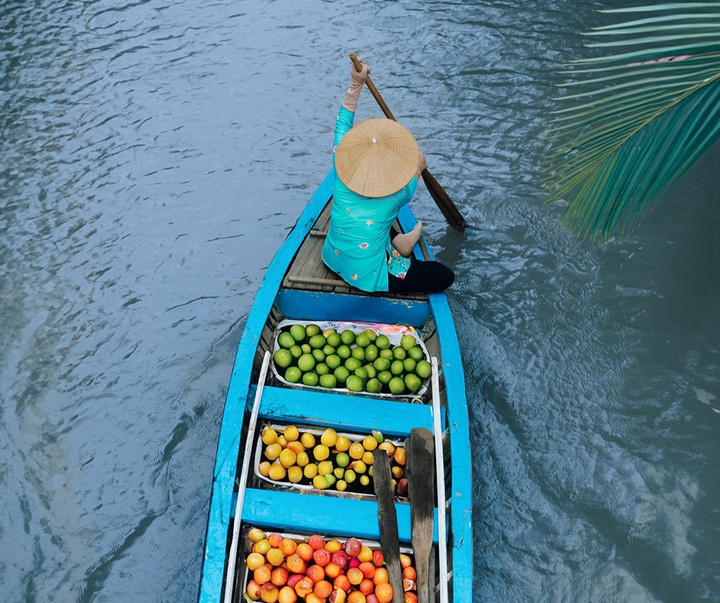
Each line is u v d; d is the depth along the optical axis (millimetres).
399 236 4156
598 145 3135
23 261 5387
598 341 4828
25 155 6297
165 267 5363
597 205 3316
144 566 3766
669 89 2873
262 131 6516
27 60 7398
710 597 3643
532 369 4680
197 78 7133
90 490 4059
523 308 5047
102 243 5543
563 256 5375
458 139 6359
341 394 3750
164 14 8062
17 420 4375
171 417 4410
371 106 6695
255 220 5730
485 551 3842
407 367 3949
